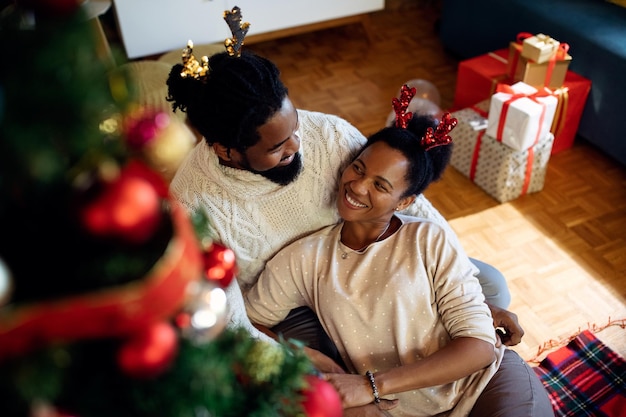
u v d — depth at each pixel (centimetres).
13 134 34
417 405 107
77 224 39
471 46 276
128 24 248
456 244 111
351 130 117
